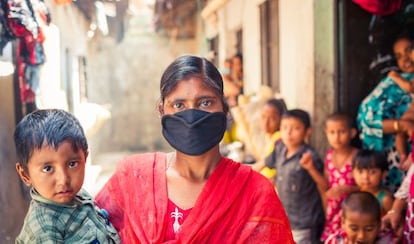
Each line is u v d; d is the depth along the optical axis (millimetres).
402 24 3828
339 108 3900
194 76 1576
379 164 3105
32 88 3777
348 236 2740
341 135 3445
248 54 6574
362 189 3189
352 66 3869
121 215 1747
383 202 3107
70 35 7117
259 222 1562
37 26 3062
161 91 1629
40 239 1552
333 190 3385
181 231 1533
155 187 1643
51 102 4977
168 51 13961
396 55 3543
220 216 1539
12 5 2840
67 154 1540
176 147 1580
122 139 14031
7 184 3117
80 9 8242
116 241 1699
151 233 1564
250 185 1617
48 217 1569
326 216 3488
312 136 4066
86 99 9289
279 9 5105
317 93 4016
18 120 3416
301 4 4301
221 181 1587
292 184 3664
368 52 3869
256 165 4125
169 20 11352
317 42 3988
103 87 13820
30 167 1549
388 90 3510
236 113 5391
